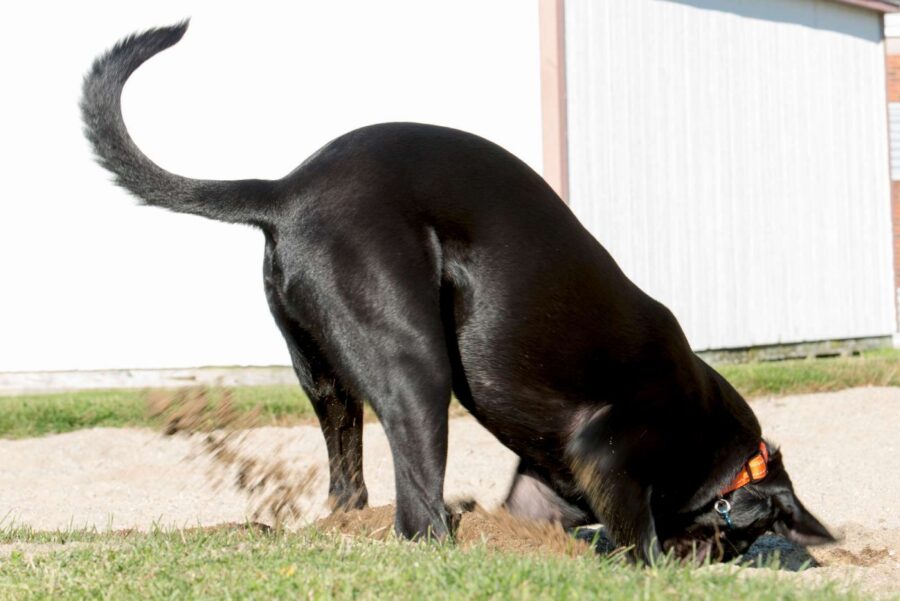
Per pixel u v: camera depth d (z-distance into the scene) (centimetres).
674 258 1930
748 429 607
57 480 992
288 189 574
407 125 588
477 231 561
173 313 1750
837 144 2231
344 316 552
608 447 572
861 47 2295
